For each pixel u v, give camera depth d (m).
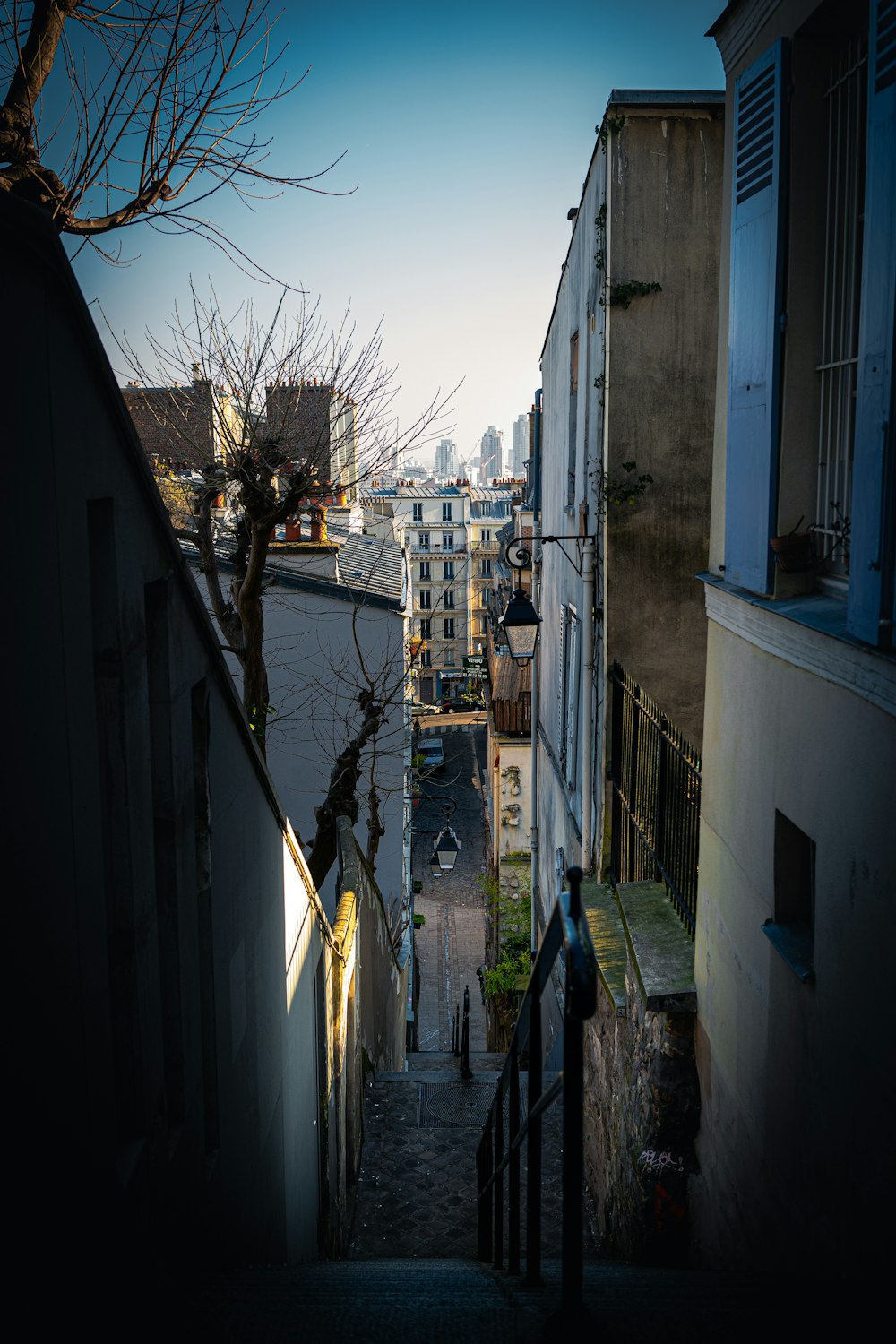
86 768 2.57
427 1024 25.14
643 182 8.49
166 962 3.36
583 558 9.66
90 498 2.58
